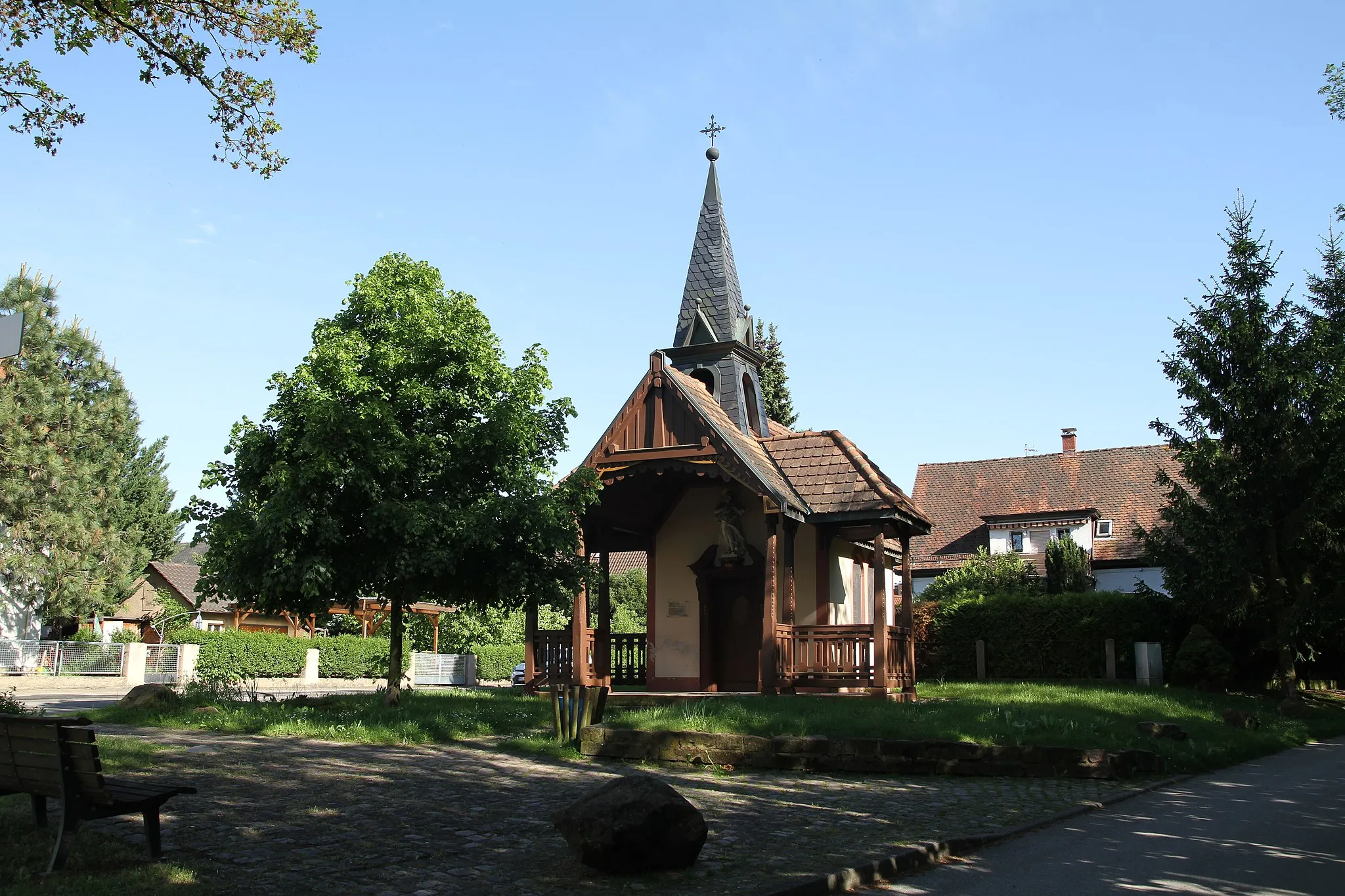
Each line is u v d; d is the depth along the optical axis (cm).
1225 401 2450
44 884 642
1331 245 2830
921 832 906
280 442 1756
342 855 778
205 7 1077
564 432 1944
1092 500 4394
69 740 693
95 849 736
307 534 1684
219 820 896
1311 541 2411
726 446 2075
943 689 2353
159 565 5753
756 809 1028
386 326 1812
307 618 1903
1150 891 732
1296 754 1691
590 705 1502
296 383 1775
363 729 1583
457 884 697
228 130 1152
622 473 2158
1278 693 2627
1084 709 1770
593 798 750
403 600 1866
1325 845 901
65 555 4175
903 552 2286
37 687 3519
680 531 2503
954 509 4653
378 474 1745
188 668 3666
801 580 2302
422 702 1978
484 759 1380
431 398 1792
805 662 2103
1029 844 891
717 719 1450
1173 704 1969
